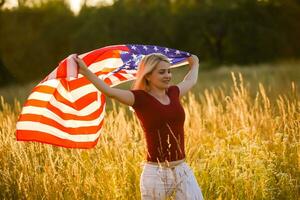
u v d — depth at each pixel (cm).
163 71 452
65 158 611
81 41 4819
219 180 569
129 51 536
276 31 5266
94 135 537
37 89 503
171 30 5103
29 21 4822
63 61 454
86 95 528
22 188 564
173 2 5694
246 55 5181
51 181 562
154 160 450
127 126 687
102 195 555
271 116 711
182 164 454
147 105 448
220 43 5244
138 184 568
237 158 602
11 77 3872
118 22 4878
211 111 771
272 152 604
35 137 520
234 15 5181
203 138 700
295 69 2420
